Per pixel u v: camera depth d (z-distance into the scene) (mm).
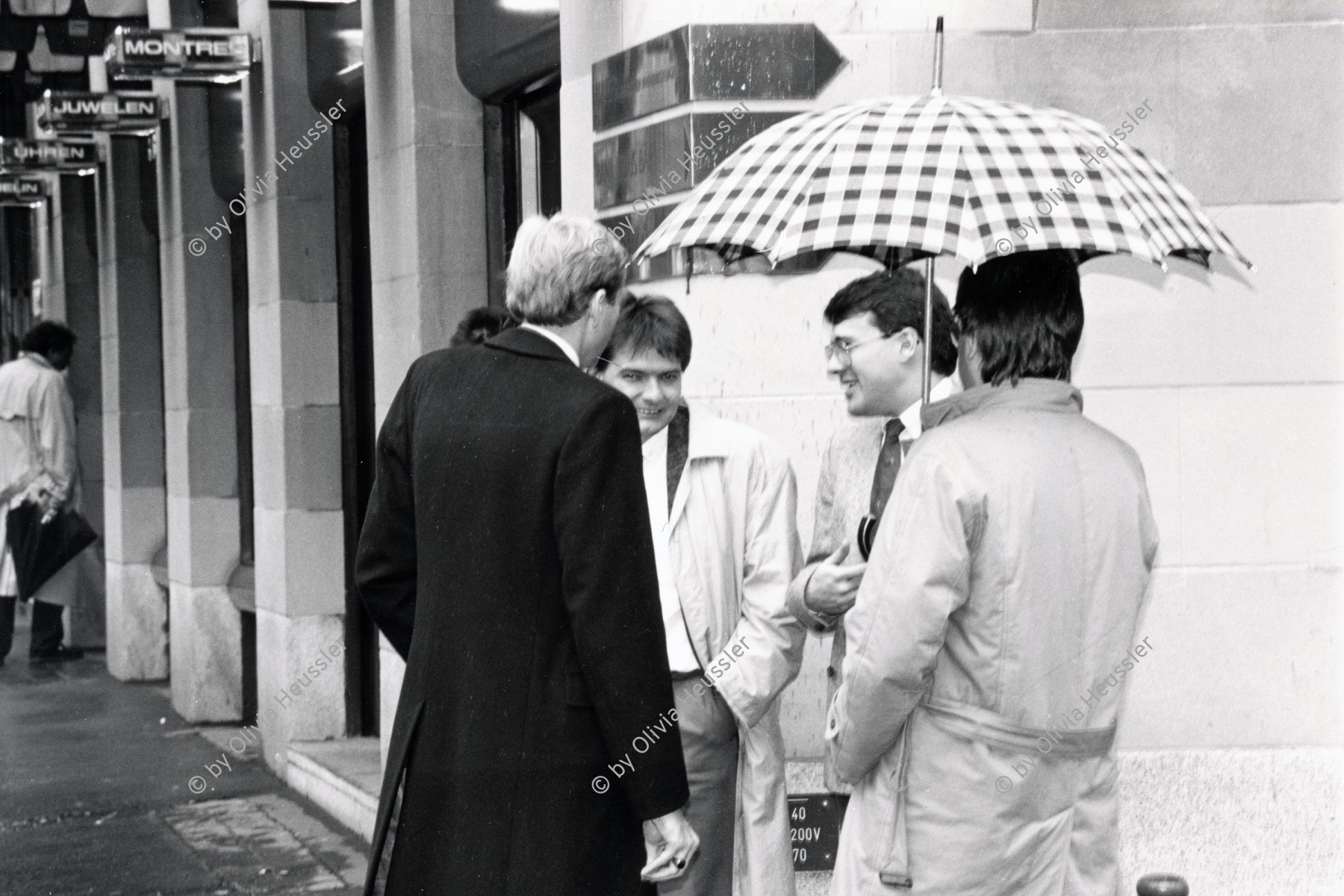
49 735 9383
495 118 6660
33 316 14898
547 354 3154
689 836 3111
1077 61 4809
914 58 4785
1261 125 4809
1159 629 4797
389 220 6887
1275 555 4816
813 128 3326
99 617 12898
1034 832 2945
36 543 12062
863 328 3750
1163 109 4812
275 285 8094
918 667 2896
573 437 3020
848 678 2959
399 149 6715
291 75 8055
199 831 7055
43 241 14047
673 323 3859
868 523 3562
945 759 2965
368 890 3168
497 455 3066
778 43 4750
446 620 3113
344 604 8141
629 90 4980
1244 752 4809
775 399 4785
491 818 3053
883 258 3930
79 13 10625
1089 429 3039
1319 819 4812
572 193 5371
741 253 3623
